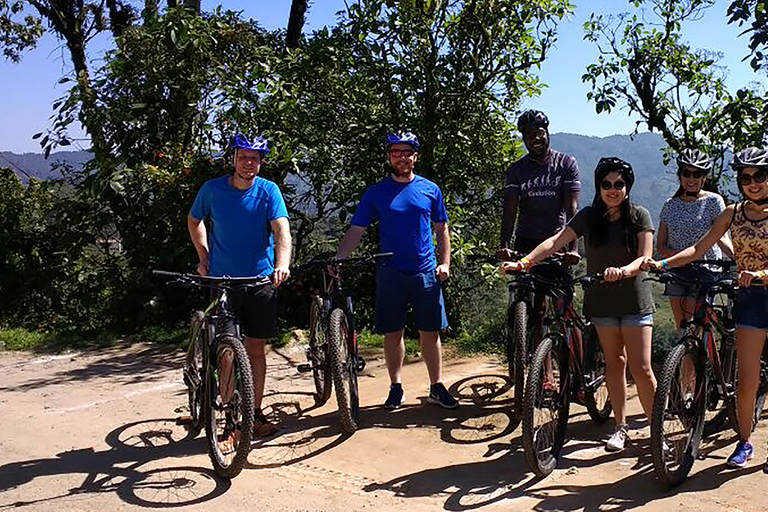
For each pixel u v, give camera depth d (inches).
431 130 341.1
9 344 337.7
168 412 226.8
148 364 297.4
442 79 343.6
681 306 203.9
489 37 335.9
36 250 395.9
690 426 163.8
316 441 198.2
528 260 175.8
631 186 171.5
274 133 342.6
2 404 242.1
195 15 375.2
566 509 150.6
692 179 202.8
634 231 171.2
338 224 380.5
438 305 220.4
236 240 192.9
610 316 173.0
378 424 210.4
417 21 335.0
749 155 157.8
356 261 203.8
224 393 171.9
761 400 191.2
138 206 368.2
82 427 213.5
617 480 164.4
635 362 172.9
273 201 193.6
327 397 226.4
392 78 341.7
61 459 187.8
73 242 373.7
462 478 170.4
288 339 319.9
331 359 197.2
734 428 184.7
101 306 378.6
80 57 532.1
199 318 200.2
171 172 362.6
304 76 361.1
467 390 242.7
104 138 372.8
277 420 216.7
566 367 175.2
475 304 354.9
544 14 335.9
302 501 159.6
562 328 176.7
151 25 371.9
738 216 162.7
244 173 190.9
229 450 177.5
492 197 376.8
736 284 169.0
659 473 153.3
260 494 163.5
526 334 200.7
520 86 356.8
